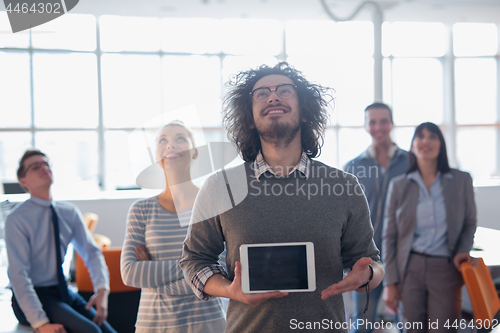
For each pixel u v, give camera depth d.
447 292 2.14
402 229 2.25
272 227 1.15
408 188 2.27
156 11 6.67
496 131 7.70
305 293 1.14
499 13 6.98
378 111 2.64
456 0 6.41
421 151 2.23
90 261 2.35
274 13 6.86
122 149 7.02
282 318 1.13
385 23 7.55
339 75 7.33
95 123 6.97
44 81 6.82
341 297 1.21
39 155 2.28
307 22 7.35
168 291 1.51
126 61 7.04
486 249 2.68
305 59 7.30
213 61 7.23
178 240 1.58
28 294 2.04
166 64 7.12
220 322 1.54
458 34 7.62
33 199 2.24
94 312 2.26
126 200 6.23
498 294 2.46
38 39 6.77
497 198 6.45
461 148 7.68
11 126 6.76
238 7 6.55
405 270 2.22
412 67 7.65
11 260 2.07
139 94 7.07
